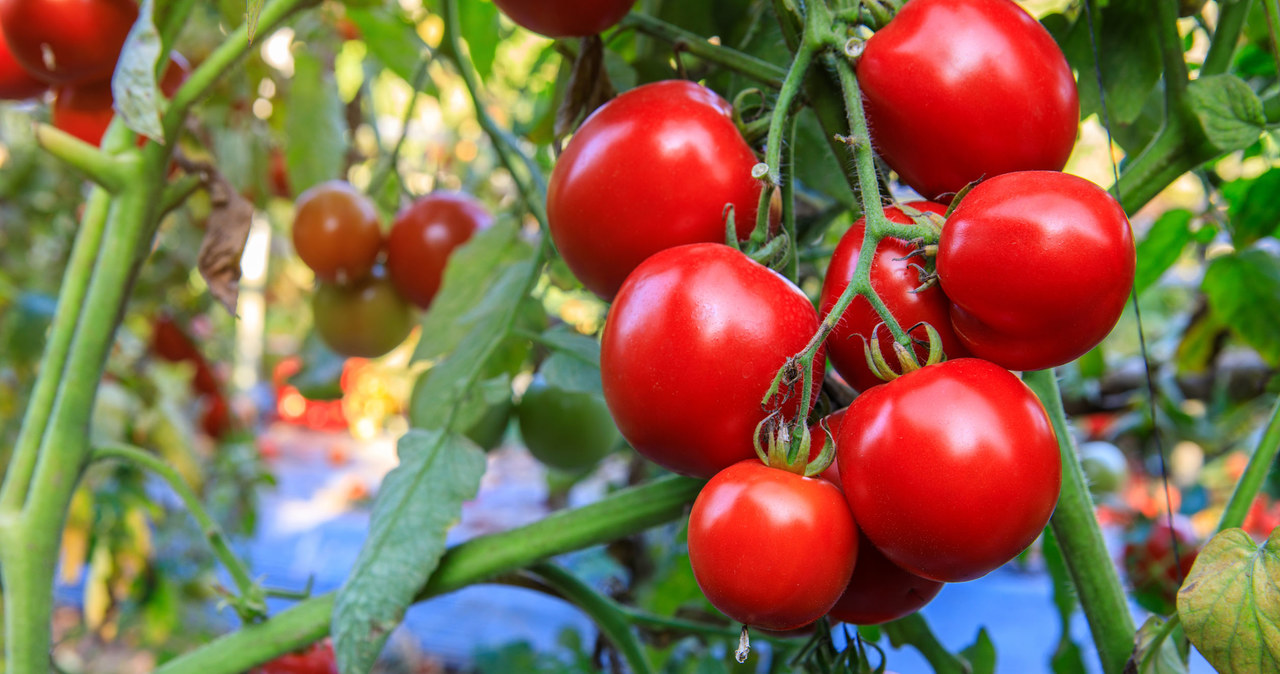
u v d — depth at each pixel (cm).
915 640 65
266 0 63
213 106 114
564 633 106
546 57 98
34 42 62
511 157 87
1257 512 133
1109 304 43
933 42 46
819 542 43
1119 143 70
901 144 48
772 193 48
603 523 60
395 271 81
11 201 153
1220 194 77
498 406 78
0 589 67
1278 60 48
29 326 131
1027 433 43
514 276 69
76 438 63
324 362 93
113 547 153
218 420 174
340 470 471
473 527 286
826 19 47
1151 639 51
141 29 56
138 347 168
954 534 43
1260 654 44
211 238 66
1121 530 120
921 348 46
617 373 47
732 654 71
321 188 80
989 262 42
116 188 63
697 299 45
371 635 55
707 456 46
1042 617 190
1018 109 46
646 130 49
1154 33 58
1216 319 96
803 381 44
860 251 46
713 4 67
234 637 62
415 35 92
